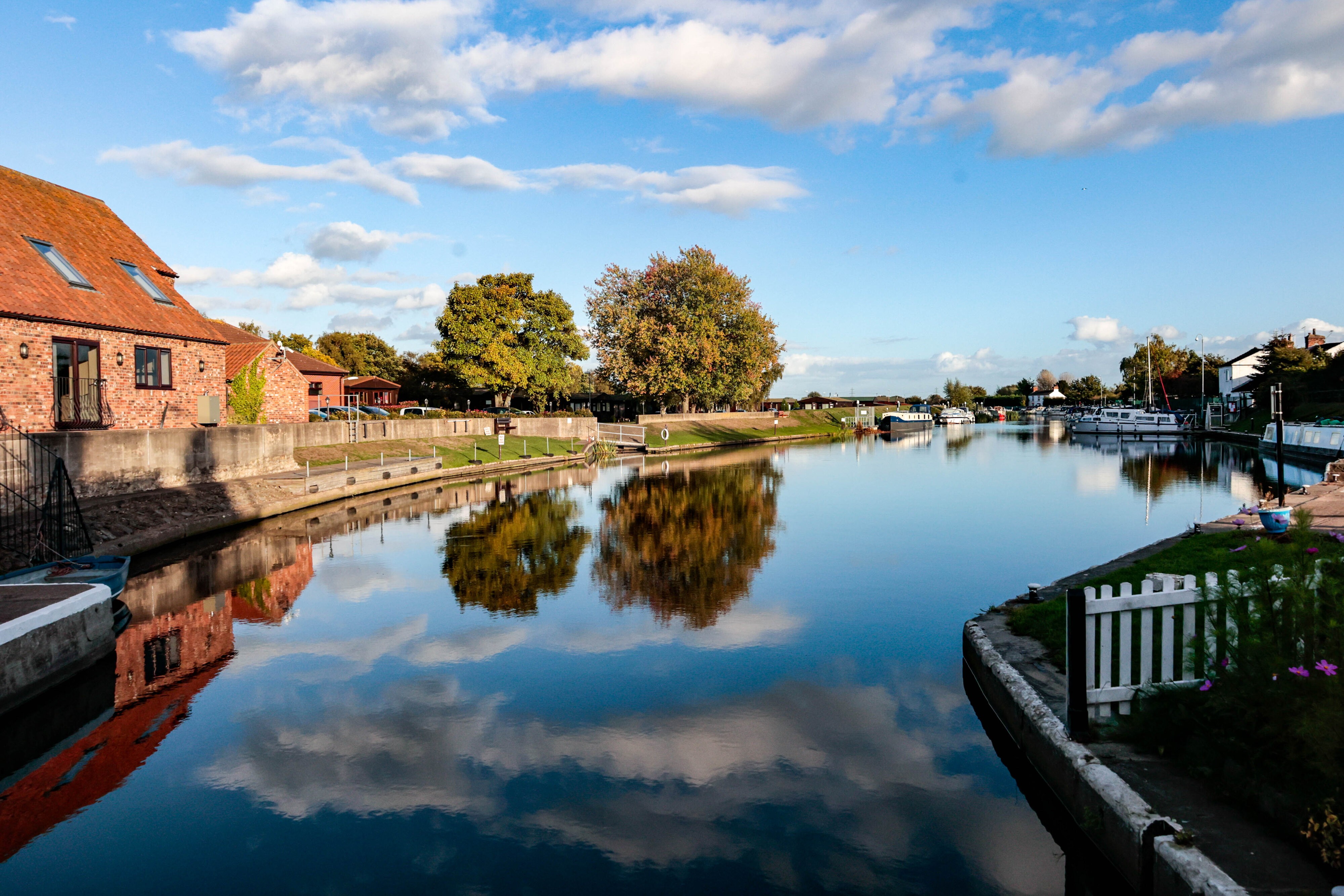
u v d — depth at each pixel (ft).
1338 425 134.31
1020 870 20.66
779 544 67.21
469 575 55.98
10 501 56.13
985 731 29.19
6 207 80.94
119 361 82.89
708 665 36.68
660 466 159.63
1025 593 49.08
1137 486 104.32
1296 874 15.33
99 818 23.75
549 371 234.38
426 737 29.22
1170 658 22.59
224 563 60.44
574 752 27.84
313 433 120.88
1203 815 17.66
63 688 34.27
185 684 34.99
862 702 31.94
